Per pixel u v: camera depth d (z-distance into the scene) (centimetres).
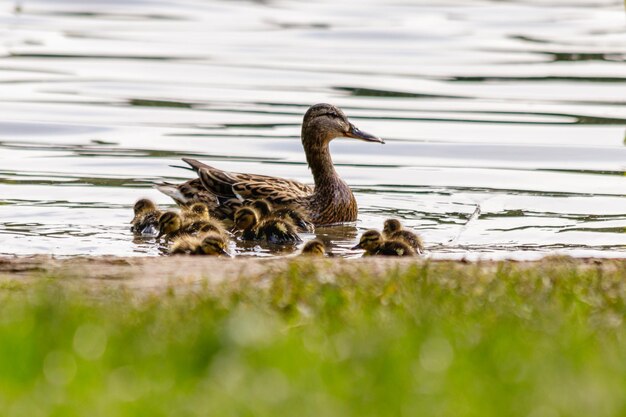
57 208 1636
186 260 1062
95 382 621
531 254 1384
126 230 1535
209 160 1980
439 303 831
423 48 3036
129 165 1916
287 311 827
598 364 675
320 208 1677
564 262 1052
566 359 677
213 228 1498
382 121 2269
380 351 674
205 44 3031
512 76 2702
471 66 2816
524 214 1650
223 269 1019
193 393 604
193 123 2227
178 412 570
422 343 701
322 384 620
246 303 836
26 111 2270
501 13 3588
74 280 931
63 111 2284
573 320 795
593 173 1914
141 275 991
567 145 2095
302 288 888
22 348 678
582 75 2714
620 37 3203
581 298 871
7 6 3522
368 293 872
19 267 1020
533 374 641
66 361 654
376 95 2492
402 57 2922
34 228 1523
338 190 1680
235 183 1703
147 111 2308
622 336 755
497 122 2270
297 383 620
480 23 3416
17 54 2848
